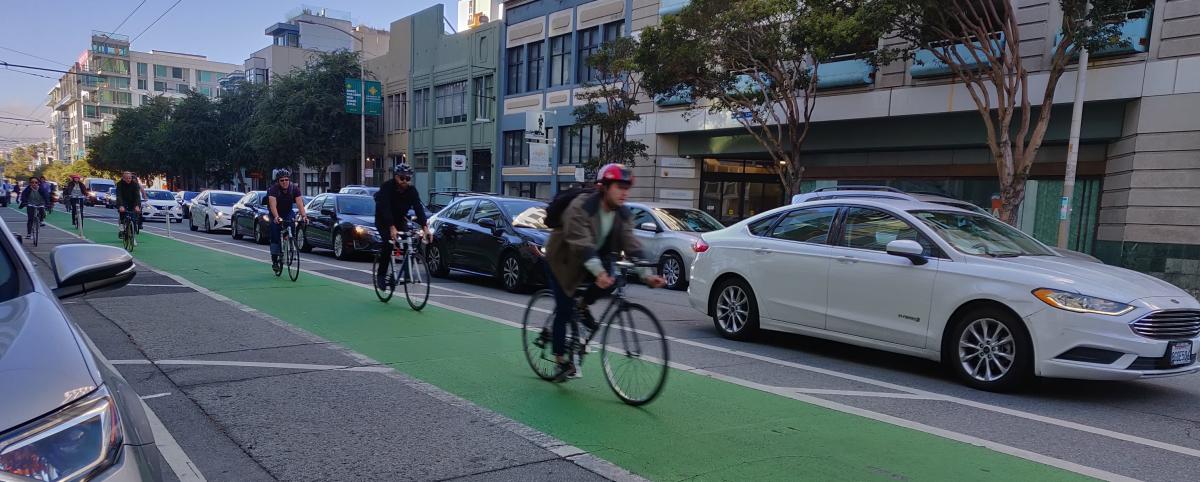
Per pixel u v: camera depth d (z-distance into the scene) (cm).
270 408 475
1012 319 554
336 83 4284
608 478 374
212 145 5341
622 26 2777
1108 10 1245
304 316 812
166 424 440
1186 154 1405
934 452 427
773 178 2686
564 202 507
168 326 732
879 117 1878
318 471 375
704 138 2394
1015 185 1388
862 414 501
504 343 698
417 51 4156
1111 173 1611
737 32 1623
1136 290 534
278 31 6569
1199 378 642
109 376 224
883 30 1390
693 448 422
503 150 3484
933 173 1908
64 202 2494
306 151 4181
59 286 278
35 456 171
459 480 367
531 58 3309
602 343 525
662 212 1370
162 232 2212
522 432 442
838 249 676
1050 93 1362
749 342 761
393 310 872
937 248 611
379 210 873
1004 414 511
